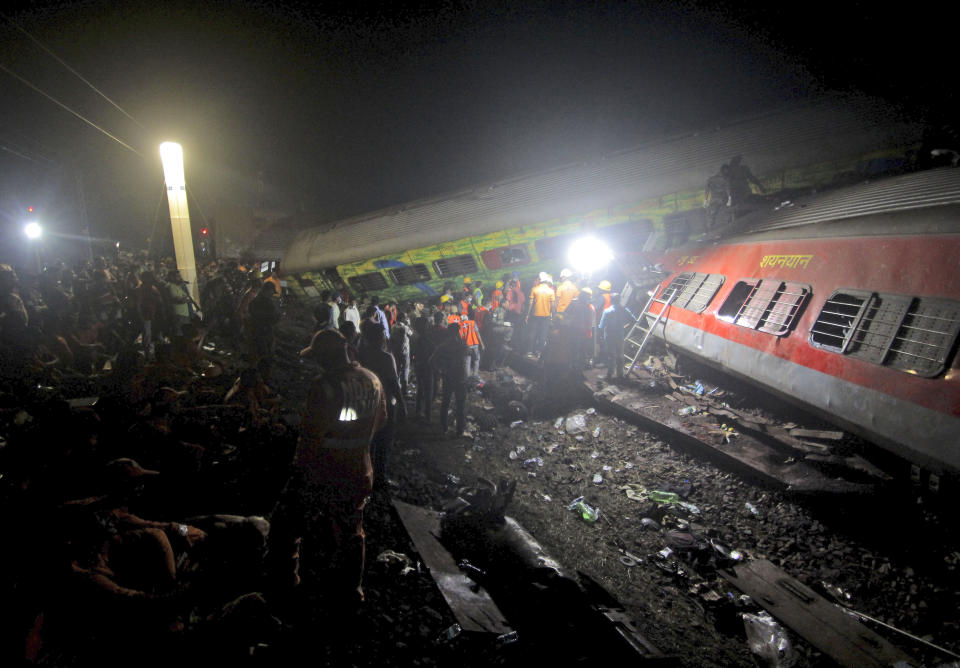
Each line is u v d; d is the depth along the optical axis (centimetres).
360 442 307
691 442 658
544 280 1174
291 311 1881
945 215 470
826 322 545
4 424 517
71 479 272
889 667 326
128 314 952
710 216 1098
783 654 347
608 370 945
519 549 413
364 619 320
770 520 514
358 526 317
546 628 329
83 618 245
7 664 224
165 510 408
